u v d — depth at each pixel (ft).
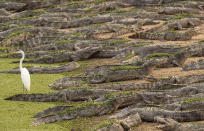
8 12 244.22
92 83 108.78
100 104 83.35
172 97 84.48
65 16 224.53
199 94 83.35
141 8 232.73
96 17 207.62
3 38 189.26
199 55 129.18
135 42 156.66
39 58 145.89
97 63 138.51
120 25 188.75
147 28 188.34
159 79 102.78
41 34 187.11
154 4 239.09
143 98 86.07
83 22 207.21
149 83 100.94
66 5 248.52
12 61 147.13
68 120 81.20
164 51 135.95
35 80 116.26
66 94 95.66
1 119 81.25
